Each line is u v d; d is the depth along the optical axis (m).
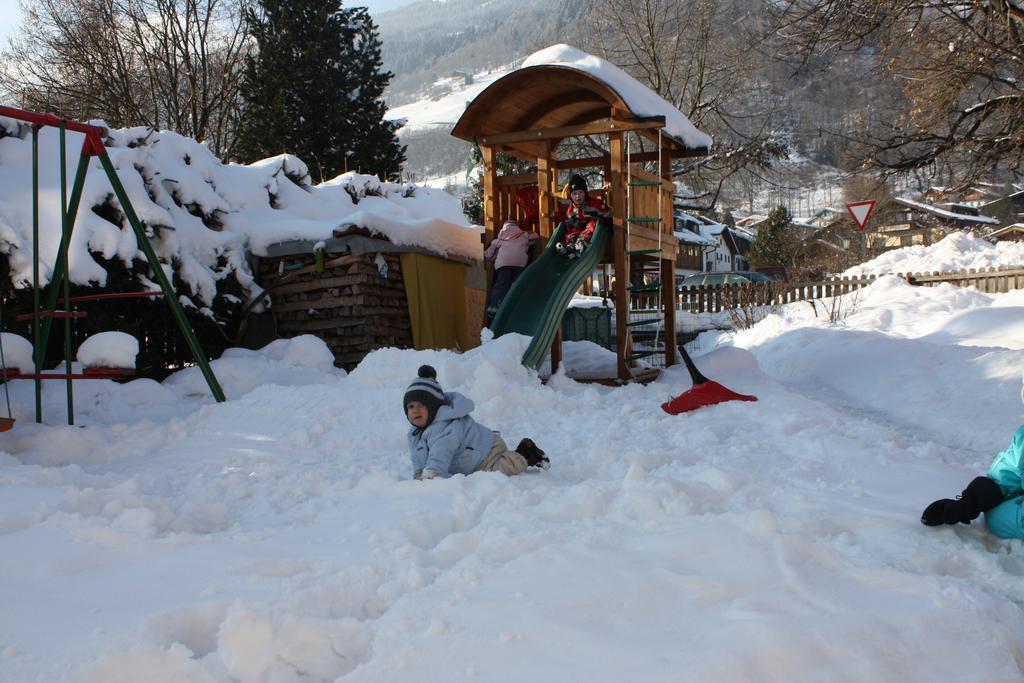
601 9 38.81
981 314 14.75
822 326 15.53
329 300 11.98
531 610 2.92
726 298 22.98
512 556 3.51
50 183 9.80
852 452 5.86
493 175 11.89
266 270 12.42
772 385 10.24
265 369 10.10
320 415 7.51
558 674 2.54
